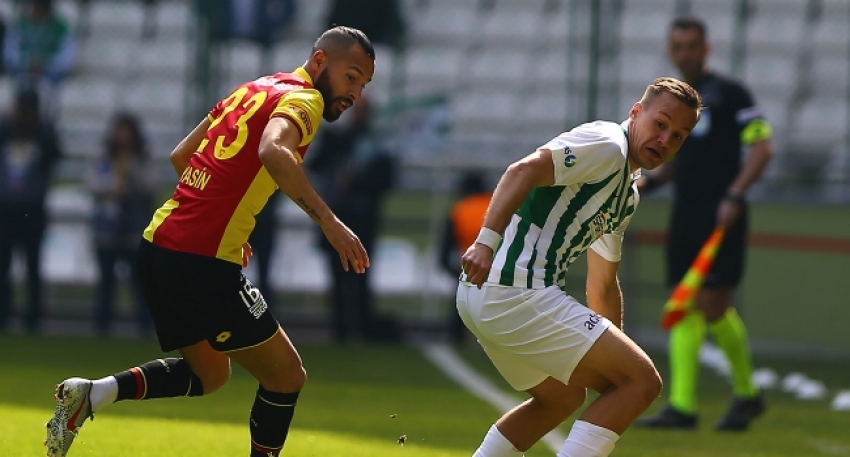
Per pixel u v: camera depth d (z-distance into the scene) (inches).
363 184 1691.7
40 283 1726.1
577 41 2180.1
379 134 1897.1
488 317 642.2
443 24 2239.2
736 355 1103.6
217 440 880.9
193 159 667.4
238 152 649.0
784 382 1496.1
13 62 1936.5
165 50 2191.2
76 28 2206.0
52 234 1865.2
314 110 638.5
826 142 2130.9
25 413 986.7
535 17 2225.6
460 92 2181.3
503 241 645.9
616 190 640.4
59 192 2009.1
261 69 2124.8
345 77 675.4
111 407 1064.8
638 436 1032.2
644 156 645.9
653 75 2167.8
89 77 2180.1
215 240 647.1
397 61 2164.1
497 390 1341.0
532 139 2137.1
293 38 2148.1
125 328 1781.5
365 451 872.3
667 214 1971.0
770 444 1018.7
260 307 664.4
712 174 1124.5
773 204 1974.7
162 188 2050.9
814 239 1881.2
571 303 637.3
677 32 1120.2
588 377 637.3
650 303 1935.3
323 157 1697.8
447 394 1296.8
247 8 1788.9
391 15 1979.6
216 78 1792.6
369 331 1763.0
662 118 637.9
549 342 633.0
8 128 1684.3
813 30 2201.0
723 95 1111.6
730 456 939.3
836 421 1187.3
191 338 665.6
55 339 1662.2
